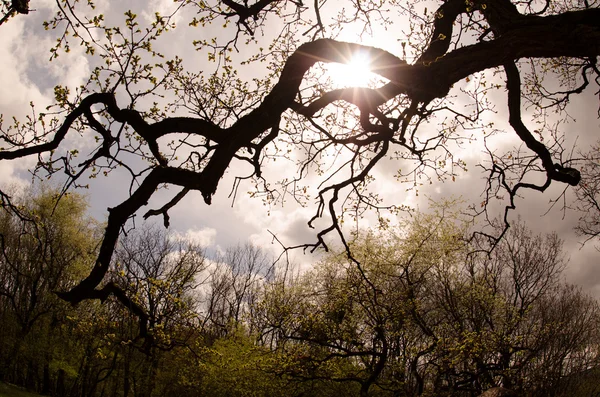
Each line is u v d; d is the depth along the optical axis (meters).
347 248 6.50
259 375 24.44
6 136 5.65
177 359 29.88
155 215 4.77
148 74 5.84
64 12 5.56
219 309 43.53
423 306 25.39
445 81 5.00
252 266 49.91
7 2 5.58
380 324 19.56
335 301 21.31
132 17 5.55
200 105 6.88
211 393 27.70
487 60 4.77
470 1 5.86
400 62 5.14
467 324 26.14
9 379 38.22
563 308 27.95
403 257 22.30
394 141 6.40
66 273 32.19
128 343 5.18
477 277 25.36
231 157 4.94
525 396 19.92
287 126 7.92
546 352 25.64
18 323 32.66
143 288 7.09
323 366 20.62
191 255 39.22
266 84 7.66
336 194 6.33
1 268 27.92
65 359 34.75
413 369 21.12
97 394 40.00
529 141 6.18
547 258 30.20
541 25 4.47
